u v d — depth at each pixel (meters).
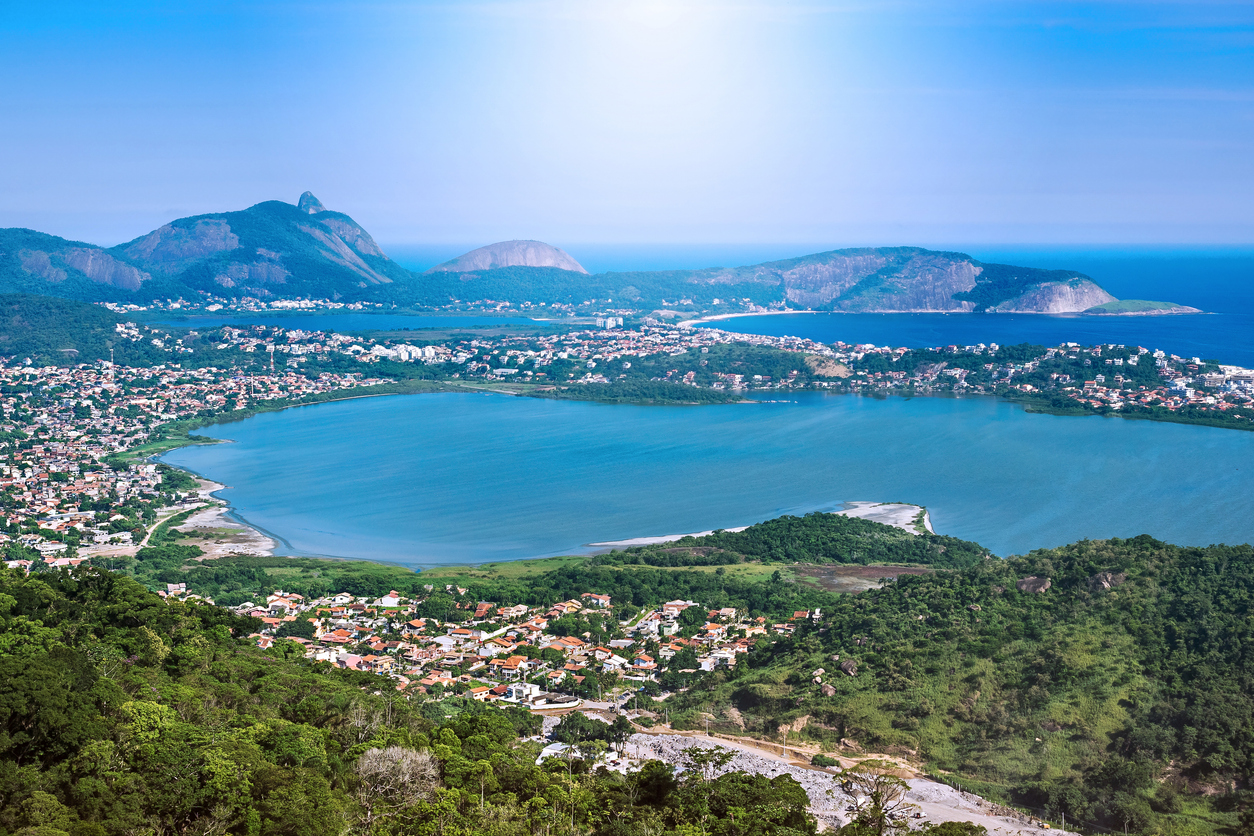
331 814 90.25
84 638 124.00
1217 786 125.12
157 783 86.44
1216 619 152.50
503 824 94.38
